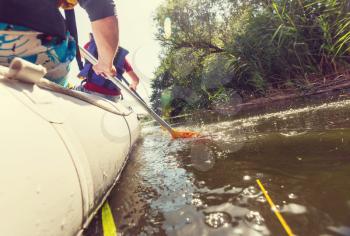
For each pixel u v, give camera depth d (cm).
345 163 100
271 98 429
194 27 775
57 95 99
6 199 45
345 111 197
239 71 536
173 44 805
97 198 91
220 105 552
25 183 51
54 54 139
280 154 128
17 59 73
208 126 297
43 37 127
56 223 56
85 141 90
